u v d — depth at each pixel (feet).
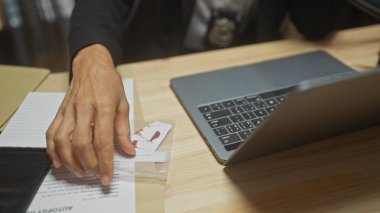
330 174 1.56
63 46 5.16
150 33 3.44
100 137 1.46
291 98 1.08
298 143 1.64
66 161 1.43
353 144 1.72
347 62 2.42
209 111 1.87
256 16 3.41
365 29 2.90
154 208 1.37
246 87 2.08
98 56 1.89
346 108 1.34
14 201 1.35
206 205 1.41
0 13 4.88
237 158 1.54
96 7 2.28
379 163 1.62
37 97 1.96
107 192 1.42
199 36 3.40
